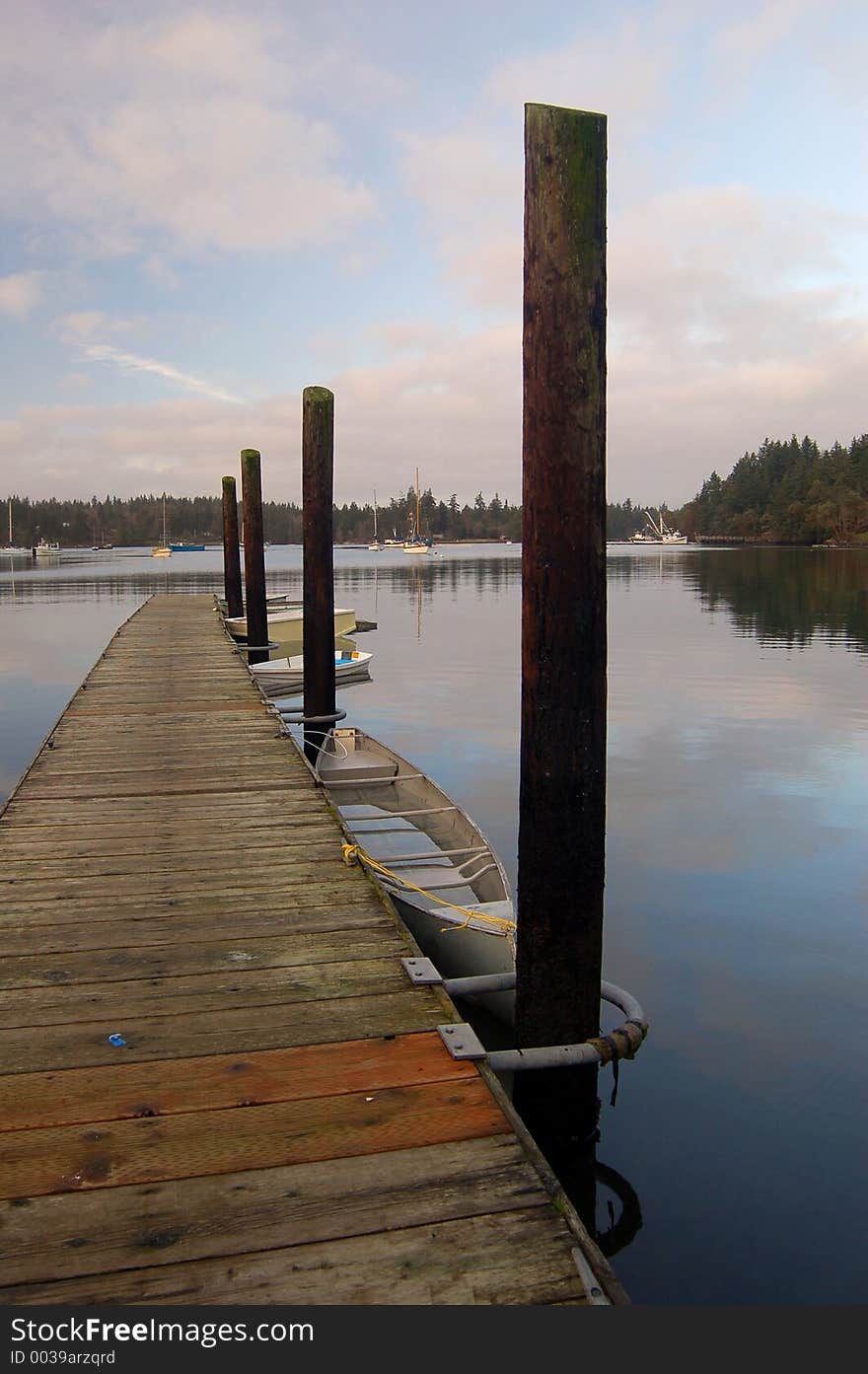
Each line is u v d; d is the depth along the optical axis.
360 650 23.08
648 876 7.12
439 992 3.51
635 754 11.27
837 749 11.44
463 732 13.04
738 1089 4.33
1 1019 3.27
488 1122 2.70
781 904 6.55
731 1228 3.45
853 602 35.66
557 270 3.52
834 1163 3.81
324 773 8.65
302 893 4.51
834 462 112.38
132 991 3.49
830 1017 4.99
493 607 37.16
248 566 17.61
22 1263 2.14
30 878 4.70
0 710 15.45
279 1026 3.24
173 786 6.51
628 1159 3.85
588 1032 3.88
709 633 25.16
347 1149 2.57
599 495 3.66
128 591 47.56
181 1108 2.75
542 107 3.48
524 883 3.88
